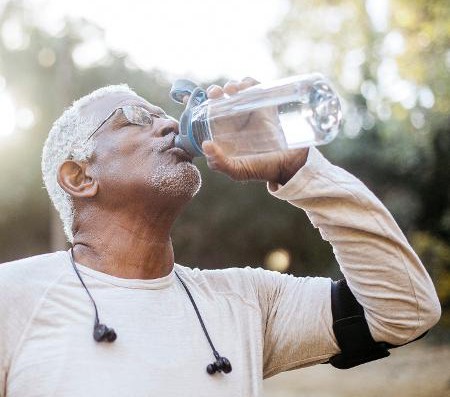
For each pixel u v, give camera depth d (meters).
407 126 15.43
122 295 2.06
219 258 20.81
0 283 2.02
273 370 2.30
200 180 2.19
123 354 1.95
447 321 15.55
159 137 2.20
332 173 2.12
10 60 19.78
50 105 19.69
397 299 2.12
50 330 1.96
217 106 2.10
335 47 12.45
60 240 17.47
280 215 20.67
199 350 2.04
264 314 2.28
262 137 2.09
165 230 2.17
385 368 12.29
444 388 10.16
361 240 2.12
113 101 2.27
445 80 11.62
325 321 2.23
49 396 1.88
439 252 16.97
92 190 2.19
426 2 10.97
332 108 2.05
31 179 19.61
